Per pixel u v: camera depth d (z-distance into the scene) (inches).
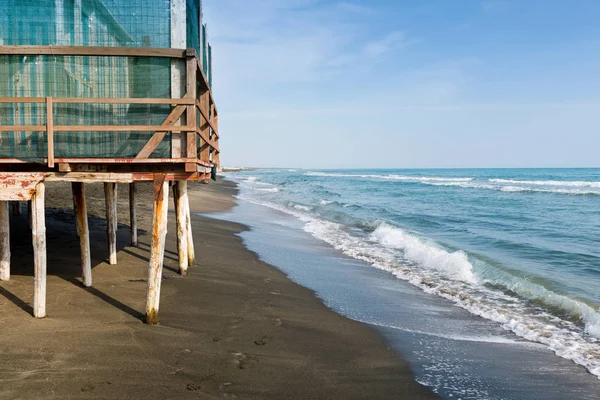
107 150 233.0
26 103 232.8
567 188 1633.9
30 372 171.9
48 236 403.5
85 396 159.6
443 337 258.7
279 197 1237.1
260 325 250.5
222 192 1342.3
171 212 680.4
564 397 193.8
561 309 308.7
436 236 619.2
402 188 1704.0
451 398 189.2
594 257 477.4
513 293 350.6
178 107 231.3
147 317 229.1
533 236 624.7
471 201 1161.4
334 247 526.6
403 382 200.1
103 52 230.8
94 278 295.7
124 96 235.3
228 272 363.6
